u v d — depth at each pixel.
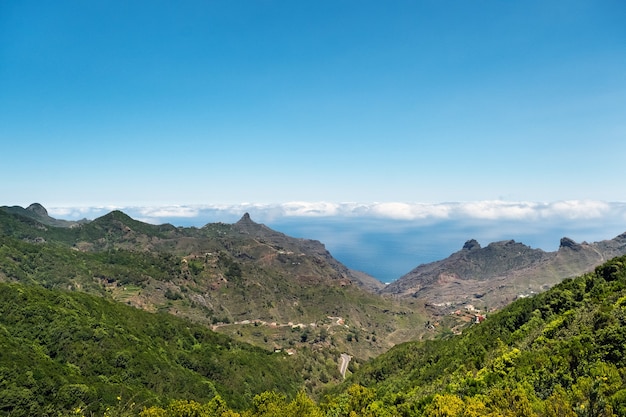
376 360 161.00
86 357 101.12
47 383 79.88
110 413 69.50
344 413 92.12
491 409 54.00
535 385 60.50
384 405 89.31
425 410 62.03
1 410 70.38
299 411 84.31
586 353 62.34
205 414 81.50
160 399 98.44
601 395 44.25
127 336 123.00
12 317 103.94
